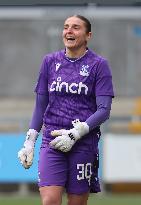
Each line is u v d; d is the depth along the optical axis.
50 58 14.58
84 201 14.67
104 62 14.39
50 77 14.52
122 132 34.09
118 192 34.12
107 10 47.09
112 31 47.62
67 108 14.33
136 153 32.28
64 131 14.00
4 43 49.28
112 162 32.28
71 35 14.33
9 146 31.97
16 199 30.20
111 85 14.42
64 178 14.27
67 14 46.41
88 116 14.34
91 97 14.40
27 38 48.66
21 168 31.83
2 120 35.69
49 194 14.12
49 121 14.45
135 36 47.88
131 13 47.34
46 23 47.38
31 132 14.64
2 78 49.91
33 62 49.44
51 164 14.21
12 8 48.09
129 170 32.28
